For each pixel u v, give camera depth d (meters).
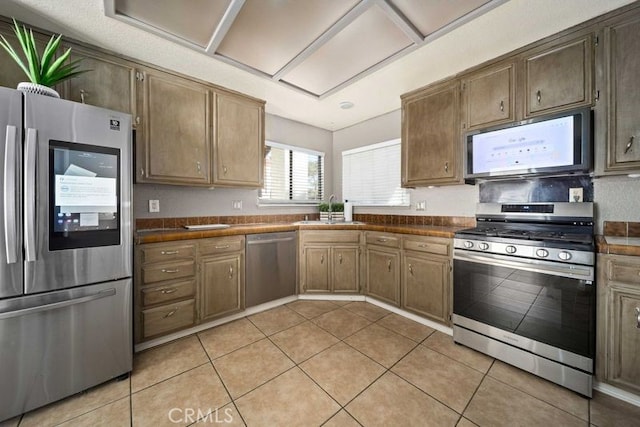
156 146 2.14
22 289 1.31
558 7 1.52
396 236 2.50
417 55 1.99
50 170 1.37
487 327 1.84
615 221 1.75
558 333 1.54
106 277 1.56
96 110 1.52
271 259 2.68
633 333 1.37
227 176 2.56
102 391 1.50
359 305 2.76
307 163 3.73
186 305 2.10
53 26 1.66
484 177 2.07
